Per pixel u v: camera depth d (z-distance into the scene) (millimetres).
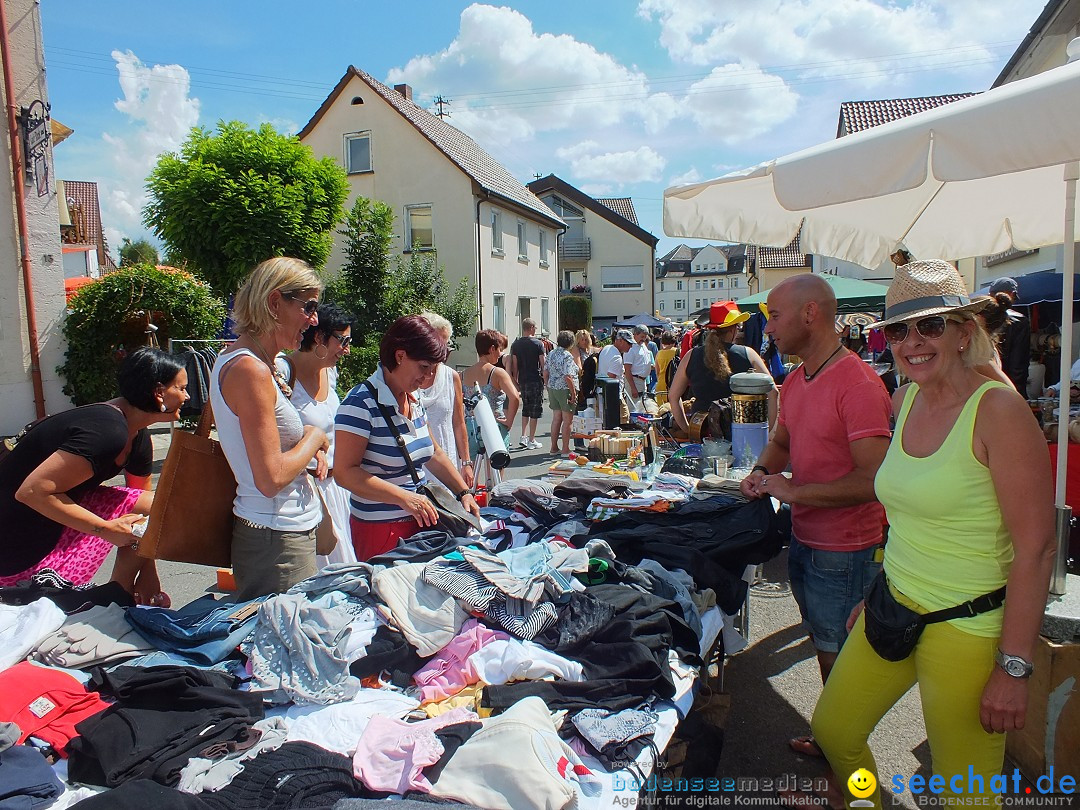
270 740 1619
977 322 1736
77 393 9148
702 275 85188
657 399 8414
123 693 1716
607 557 2482
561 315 33406
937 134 2123
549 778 1421
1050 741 2447
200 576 4988
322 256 12391
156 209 11422
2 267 8578
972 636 1734
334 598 2059
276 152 11805
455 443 4113
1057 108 1873
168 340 9523
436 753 1544
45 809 1408
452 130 23891
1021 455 1610
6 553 2594
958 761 1824
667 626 2115
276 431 2145
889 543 1955
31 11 8656
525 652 1945
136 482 3025
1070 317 2754
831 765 2180
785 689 3299
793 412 2633
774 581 4773
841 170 2402
